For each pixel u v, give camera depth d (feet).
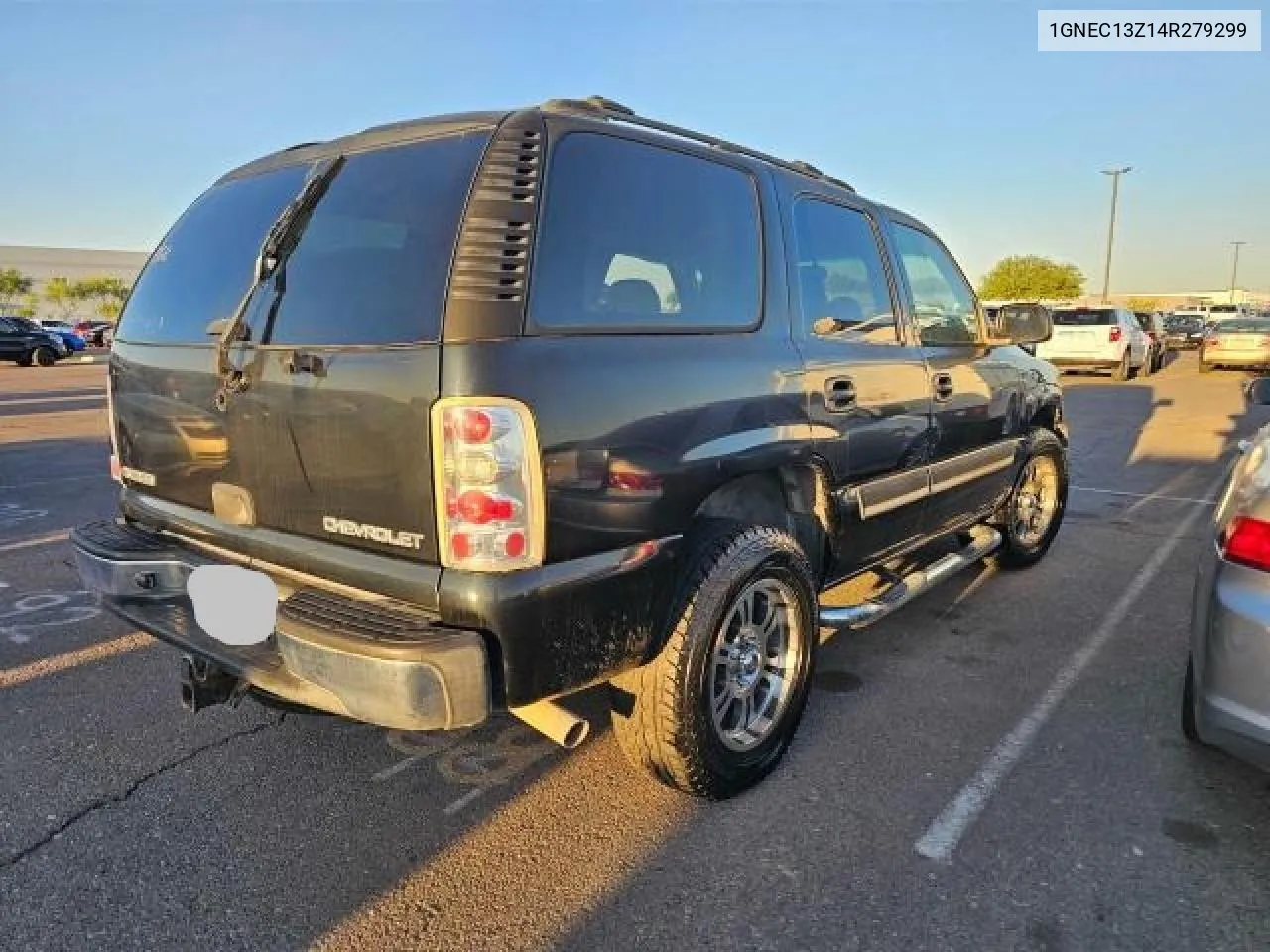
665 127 9.32
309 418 7.66
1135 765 10.14
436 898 7.86
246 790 9.55
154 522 9.82
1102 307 65.82
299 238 8.23
